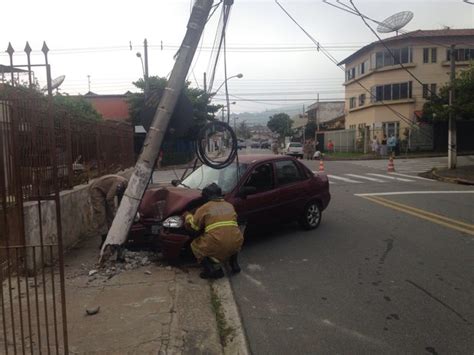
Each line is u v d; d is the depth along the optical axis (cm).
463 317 477
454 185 1688
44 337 418
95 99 3897
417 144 3828
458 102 2225
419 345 416
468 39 3797
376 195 1404
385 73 4000
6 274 574
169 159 3559
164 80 3238
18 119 544
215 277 605
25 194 589
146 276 612
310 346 419
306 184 880
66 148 799
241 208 741
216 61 1001
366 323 466
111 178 779
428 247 757
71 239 784
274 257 717
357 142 4403
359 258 703
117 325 447
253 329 457
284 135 8688
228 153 790
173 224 654
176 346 407
